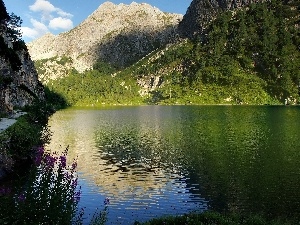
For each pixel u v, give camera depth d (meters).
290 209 28.72
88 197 32.50
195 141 68.25
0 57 88.44
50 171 13.91
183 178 39.47
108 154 55.78
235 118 124.31
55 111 184.88
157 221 22.38
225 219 22.00
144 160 50.50
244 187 35.28
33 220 12.51
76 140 71.94
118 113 171.12
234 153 54.19
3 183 32.16
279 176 39.41
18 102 105.62
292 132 78.50
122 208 29.41
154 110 197.50
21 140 43.38
